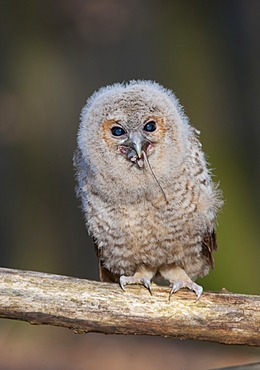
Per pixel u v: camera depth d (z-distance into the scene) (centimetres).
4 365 1362
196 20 1619
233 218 1451
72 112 1683
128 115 807
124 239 837
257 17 1609
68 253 1662
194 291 737
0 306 717
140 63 1655
